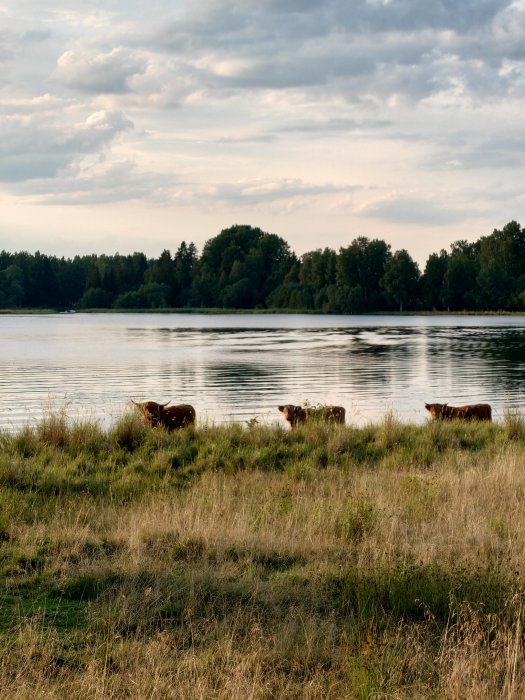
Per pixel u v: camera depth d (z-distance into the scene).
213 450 13.12
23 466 11.32
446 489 10.23
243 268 167.25
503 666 4.90
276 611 5.87
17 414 21.98
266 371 35.72
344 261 145.38
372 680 4.67
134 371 35.59
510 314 133.12
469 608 5.51
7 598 6.20
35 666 4.88
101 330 84.75
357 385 29.94
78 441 13.40
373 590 6.13
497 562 6.84
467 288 136.75
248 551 7.40
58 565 6.93
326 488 10.66
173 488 10.88
